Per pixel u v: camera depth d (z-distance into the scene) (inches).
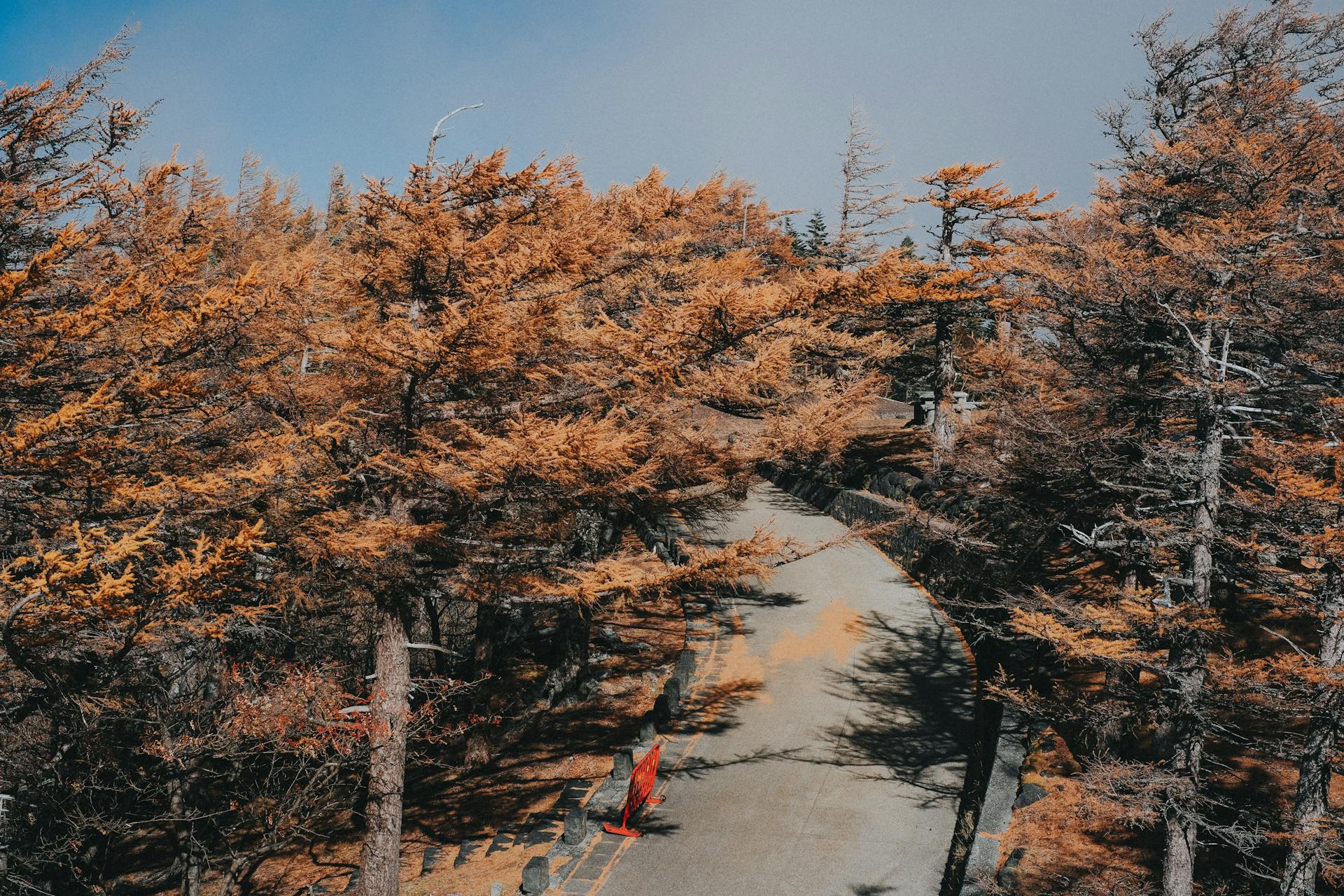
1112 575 807.7
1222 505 554.9
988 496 858.8
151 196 520.1
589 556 729.0
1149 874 580.4
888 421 1811.0
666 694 862.5
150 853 852.6
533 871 614.2
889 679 915.4
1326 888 519.5
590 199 663.8
